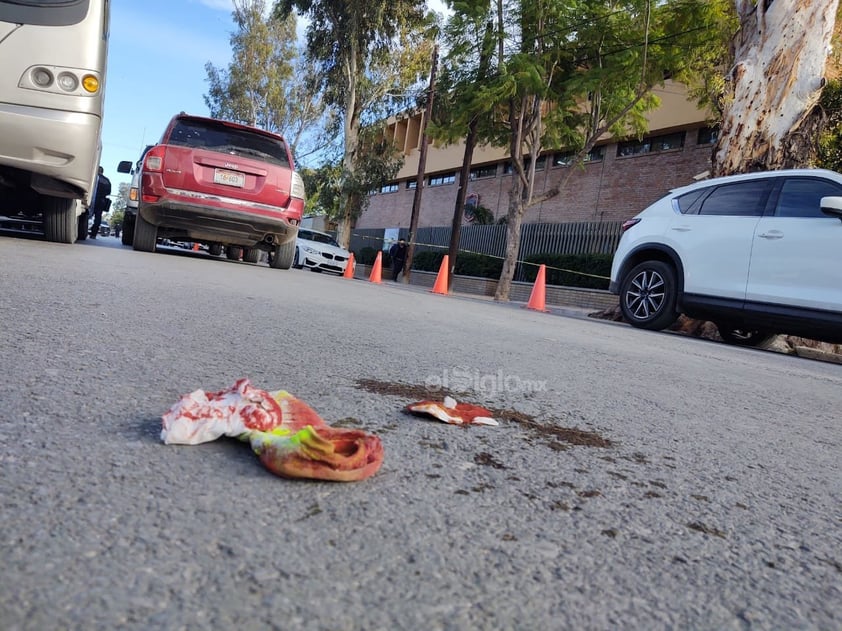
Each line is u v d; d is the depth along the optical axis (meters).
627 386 2.51
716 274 5.78
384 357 2.38
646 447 1.58
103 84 4.73
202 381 1.65
